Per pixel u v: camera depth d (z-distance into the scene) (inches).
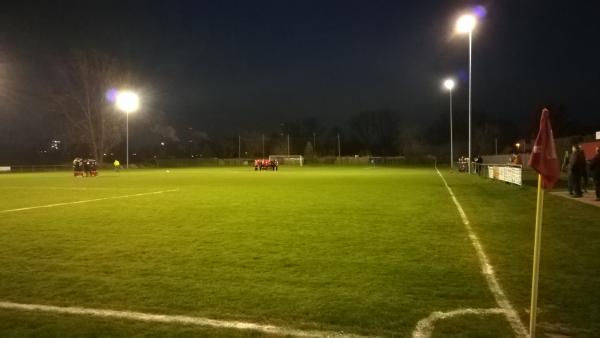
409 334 187.2
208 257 319.9
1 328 197.9
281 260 309.3
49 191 935.0
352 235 398.9
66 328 197.3
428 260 306.2
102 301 230.1
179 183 1168.2
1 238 398.6
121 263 305.1
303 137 3895.2
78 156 2945.4
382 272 277.3
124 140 3233.3
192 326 197.6
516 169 902.4
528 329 191.0
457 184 1031.6
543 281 256.2
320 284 253.9
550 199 650.8
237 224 464.8
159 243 370.6
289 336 186.7
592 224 442.0
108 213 561.9
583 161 668.1
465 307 216.1
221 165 3250.5
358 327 194.5
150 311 215.6
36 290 248.7
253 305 221.5
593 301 222.8
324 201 680.4
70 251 343.6
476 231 415.2
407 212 547.5
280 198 732.7
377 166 2829.7
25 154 3048.7
